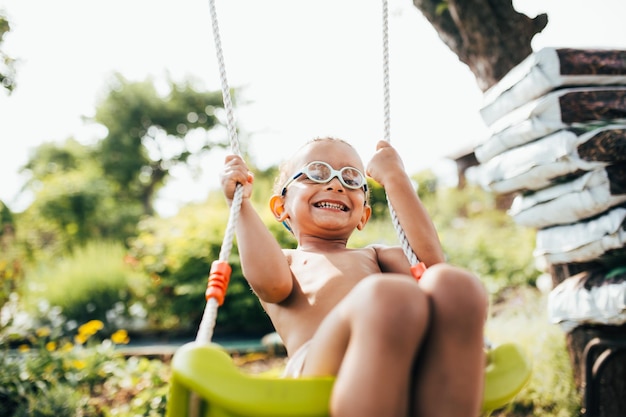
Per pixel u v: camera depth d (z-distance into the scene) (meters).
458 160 12.52
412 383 1.50
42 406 4.04
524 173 3.31
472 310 1.48
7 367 4.30
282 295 2.06
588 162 2.97
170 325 8.39
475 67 4.25
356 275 2.12
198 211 9.55
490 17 4.11
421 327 1.42
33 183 27.42
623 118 3.12
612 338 3.26
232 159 2.20
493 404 1.64
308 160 2.34
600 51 3.14
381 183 2.37
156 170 29.03
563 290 3.39
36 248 14.66
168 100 29.00
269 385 1.43
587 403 3.33
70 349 5.16
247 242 2.07
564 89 3.16
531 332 4.81
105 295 8.55
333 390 1.39
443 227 13.03
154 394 4.22
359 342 1.39
